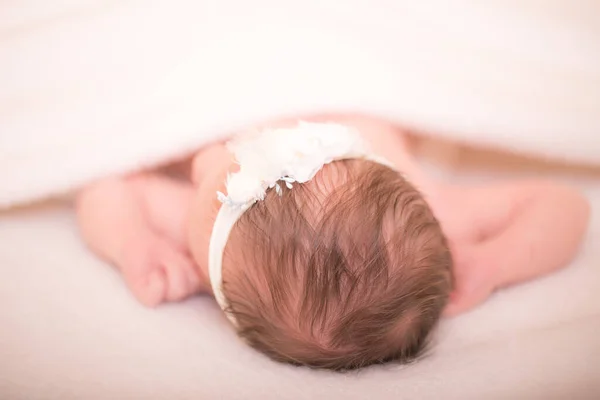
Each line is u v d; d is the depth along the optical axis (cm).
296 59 111
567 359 94
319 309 86
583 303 102
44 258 109
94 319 101
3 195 110
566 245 107
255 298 90
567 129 115
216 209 96
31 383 91
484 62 112
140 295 104
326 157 92
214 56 110
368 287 86
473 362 96
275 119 111
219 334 101
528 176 128
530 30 110
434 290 91
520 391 91
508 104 114
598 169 124
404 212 90
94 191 112
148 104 111
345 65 112
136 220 112
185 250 114
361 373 93
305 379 93
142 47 109
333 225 86
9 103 108
